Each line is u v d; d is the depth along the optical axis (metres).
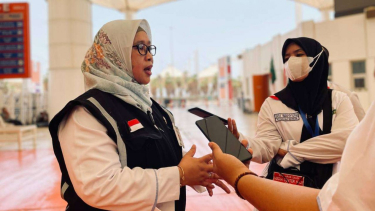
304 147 1.48
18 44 7.97
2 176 4.43
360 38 10.38
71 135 1.03
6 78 7.97
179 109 25.27
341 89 1.82
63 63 9.81
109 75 1.18
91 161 0.97
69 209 1.10
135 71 1.25
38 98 13.43
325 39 10.98
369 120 0.58
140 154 1.10
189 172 1.07
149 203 0.97
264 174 1.72
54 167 4.96
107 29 1.22
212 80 49.97
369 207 0.54
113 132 1.04
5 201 3.31
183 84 49.53
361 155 0.57
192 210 2.91
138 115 1.16
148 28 1.34
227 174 0.85
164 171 1.04
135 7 16.53
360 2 11.66
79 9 9.91
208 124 1.24
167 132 1.34
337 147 1.42
